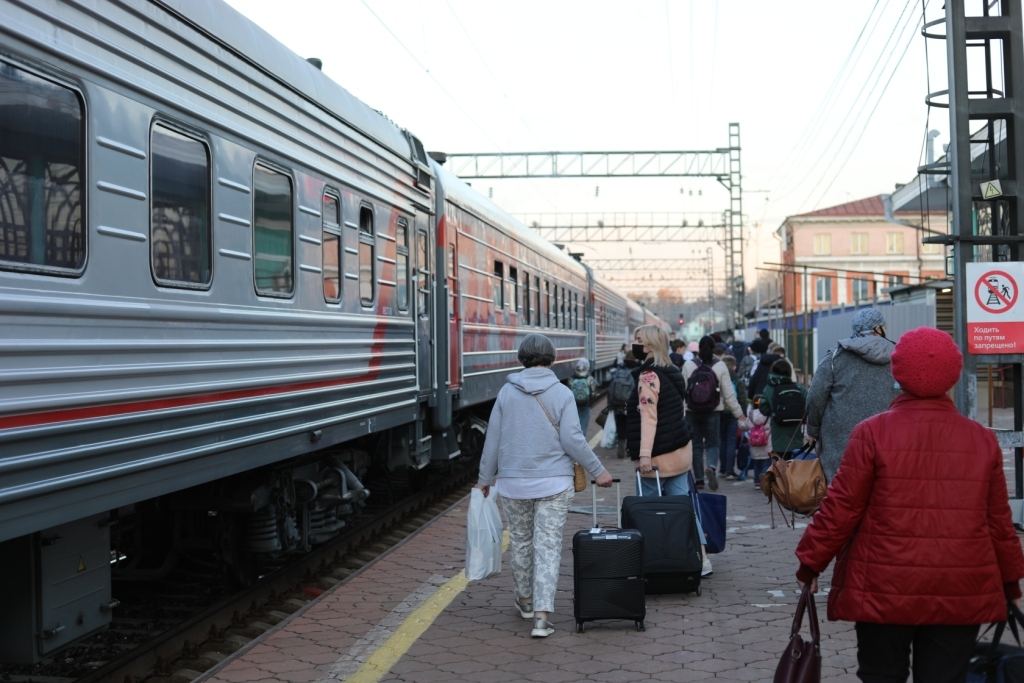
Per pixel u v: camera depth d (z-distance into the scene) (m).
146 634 5.96
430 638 5.68
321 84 7.24
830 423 6.15
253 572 7.11
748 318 57.03
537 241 17.12
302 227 6.70
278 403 6.20
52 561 4.43
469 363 11.73
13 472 3.79
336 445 8.44
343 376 7.39
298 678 5.00
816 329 28.83
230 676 5.04
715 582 6.95
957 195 8.26
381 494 12.00
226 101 5.63
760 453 11.25
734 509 10.14
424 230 9.89
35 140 4.00
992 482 3.40
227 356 5.52
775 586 6.84
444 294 10.39
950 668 3.39
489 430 5.98
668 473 6.81
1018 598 3.52
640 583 5.74
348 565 8.12
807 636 5.67
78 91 4.27
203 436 5.23
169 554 6.85
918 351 3.45
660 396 6.79
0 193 3.80
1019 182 8.31
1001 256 8.85
